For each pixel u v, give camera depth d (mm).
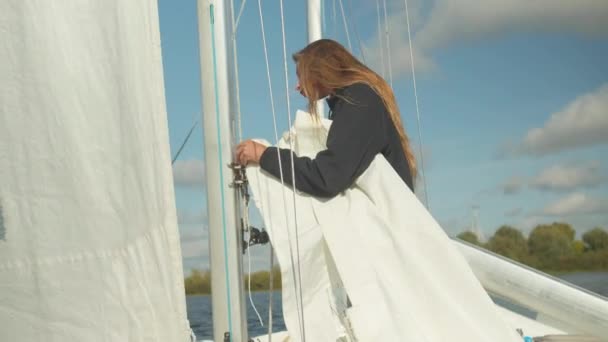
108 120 1443
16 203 1400
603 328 2623
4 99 1393
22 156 1401
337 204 1922
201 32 1856
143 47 1500
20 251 1396
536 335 2793
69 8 1425
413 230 1877
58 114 1414
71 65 1424
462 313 1825
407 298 1827
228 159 1823
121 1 1468
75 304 1405
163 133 1523
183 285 1520
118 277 1429
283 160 1851
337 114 1938
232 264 1795
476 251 2762
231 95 1860
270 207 1856
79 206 1417
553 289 2670
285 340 2502
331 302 1873
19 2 1396
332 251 1814
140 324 1438
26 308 1396
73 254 1412
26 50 1402
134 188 1462
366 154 1908
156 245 1485
